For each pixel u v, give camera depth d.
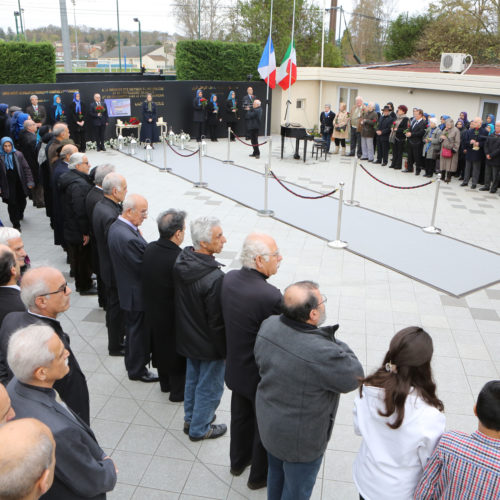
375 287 6.71
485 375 4.84
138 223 4.32
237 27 23.69
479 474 1.92
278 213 9.72
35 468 1.53
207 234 3.30
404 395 2.14
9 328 2.85
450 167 12.29
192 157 15.05
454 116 14.72
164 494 3.34
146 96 17.05
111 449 3.75
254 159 14.99
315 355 2.46
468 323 5.84
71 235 5.89
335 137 15.80
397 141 13.70
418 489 2.11
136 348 4.47
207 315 3.41
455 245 8.35
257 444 3.25
